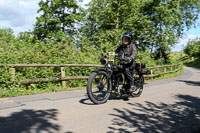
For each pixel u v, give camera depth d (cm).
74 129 314
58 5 2588
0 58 721
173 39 2920
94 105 486
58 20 2588
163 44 2806
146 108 469
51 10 2630
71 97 588
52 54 902
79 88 801
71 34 2670
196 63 5800
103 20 2564
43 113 395
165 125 343
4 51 795
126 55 550
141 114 414
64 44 1025
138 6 2445
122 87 534
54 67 822
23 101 508
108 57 516
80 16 2644
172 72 1891
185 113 430
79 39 2605
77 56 1004
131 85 547
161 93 698
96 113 413
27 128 307
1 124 320
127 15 2461
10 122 331
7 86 643
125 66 529
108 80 513
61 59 876
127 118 383
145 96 631
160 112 434
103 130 315
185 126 333
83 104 494
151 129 322
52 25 2664
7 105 455
